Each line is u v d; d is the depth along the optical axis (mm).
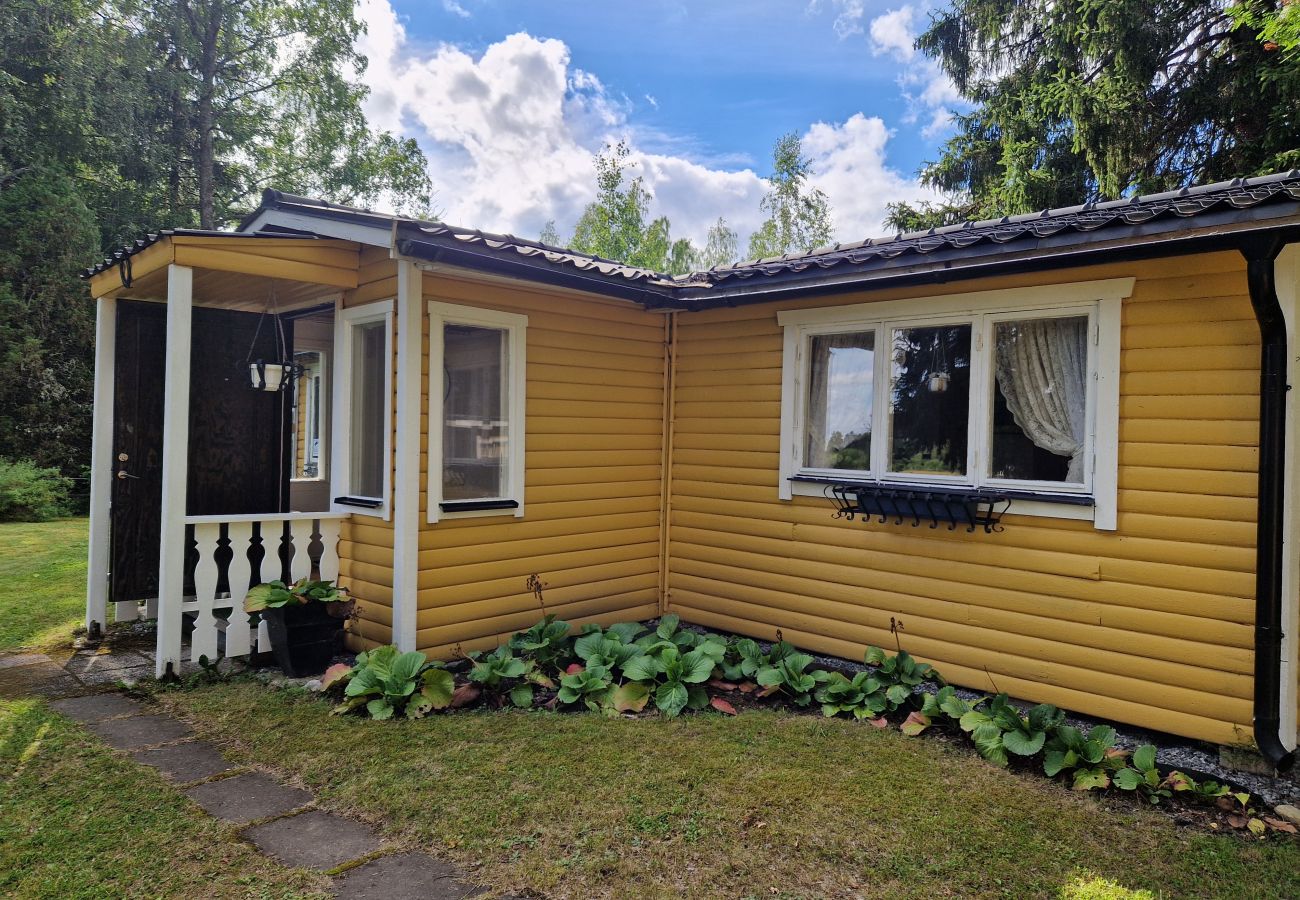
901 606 4875
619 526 5957
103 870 2512
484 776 3229
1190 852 2740
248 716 3918
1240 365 3648
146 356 5469
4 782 3164
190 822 2846
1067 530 4188
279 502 5965
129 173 17125
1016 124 12633
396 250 4188
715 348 5969
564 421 5559
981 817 2951
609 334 5867
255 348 5852
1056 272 4180
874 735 3828
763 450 5645
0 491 12852
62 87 15102
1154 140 11109
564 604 5574
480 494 5074
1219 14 10523
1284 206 3016
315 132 20797
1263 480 3457
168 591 4477
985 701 4195
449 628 4867
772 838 2750
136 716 3986
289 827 2832
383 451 4934
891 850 2688
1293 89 9508
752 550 5715
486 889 2434
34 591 7195
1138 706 3947
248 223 5559
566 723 3902
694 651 4488
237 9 18531
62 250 15109
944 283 4367
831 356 5293
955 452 4645
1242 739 3627
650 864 2570
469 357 5008
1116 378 3986
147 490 5492
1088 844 2777
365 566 4988
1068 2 11625
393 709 3980
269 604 4414
